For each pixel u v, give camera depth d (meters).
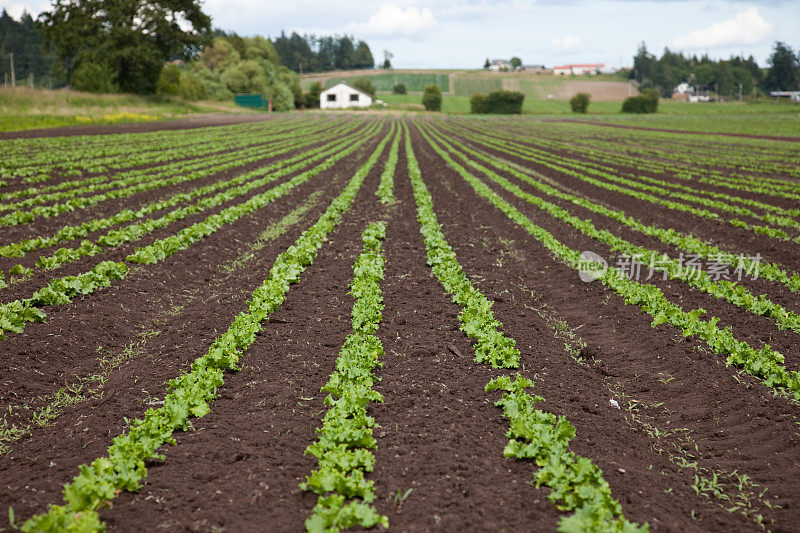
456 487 5.13
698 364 7.72
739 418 6.52
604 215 17.62
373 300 9.32
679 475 5.66
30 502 4.93
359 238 14.19
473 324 8.43
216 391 6.86
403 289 10.45
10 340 7.66
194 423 6.16
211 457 5.55
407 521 4.70
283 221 16.05
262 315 8.77
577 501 4.80
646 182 24.75
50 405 6.61
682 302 10.16
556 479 5.07
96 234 13.62
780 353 8.01
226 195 18.39
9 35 142.12
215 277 11.38
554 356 8.07
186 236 12.77
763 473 5.61
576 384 7.32
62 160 26.17
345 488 4.91
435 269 11.32
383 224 14.87
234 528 4.59
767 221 16.83
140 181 21.55
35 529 4.25
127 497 4.94
